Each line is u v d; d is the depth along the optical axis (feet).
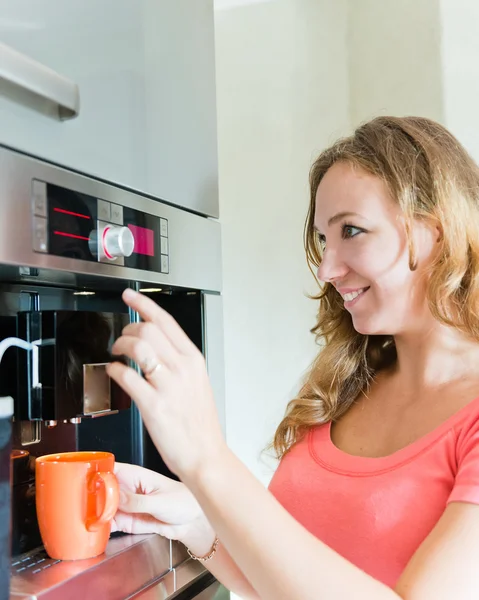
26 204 1.99
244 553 2.00
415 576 2.07
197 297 3.06
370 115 4.56
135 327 2.05
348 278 2.85
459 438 2.54
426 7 4.41
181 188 2.89
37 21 2.08
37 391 2.35
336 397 3.21
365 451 2.95
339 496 2.77
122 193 2.46
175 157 2.85
